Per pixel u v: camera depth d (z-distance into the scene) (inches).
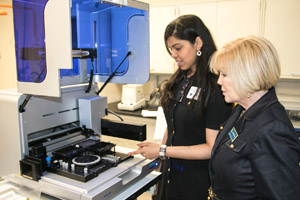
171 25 50.3
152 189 66.1
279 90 112.0
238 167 34.8
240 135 35.6
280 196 29.5
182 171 54.5
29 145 48.1
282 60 95.5
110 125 58.2
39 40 42.8
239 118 38.0
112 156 50.8
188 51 49.9
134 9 59.7
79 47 61.9
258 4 95.1
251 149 32.8
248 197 34.6
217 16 101.9
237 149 34.8
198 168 52.9
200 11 104.3
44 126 50.6
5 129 48.1
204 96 49.0
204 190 53.1
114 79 65.8
